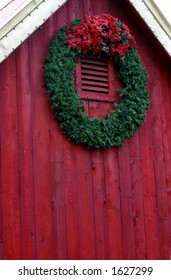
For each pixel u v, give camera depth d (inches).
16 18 232.2
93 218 255.3
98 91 268.7
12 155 238.7
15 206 235.9
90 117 262.5
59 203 247.4
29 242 237.0
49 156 248.5
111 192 262.8
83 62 266.4
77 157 256.2
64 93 250.7
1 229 231.0
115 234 259.9
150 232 271.1
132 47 276.7
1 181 234.2
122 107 268.2
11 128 240.4
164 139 287.1
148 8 278.7
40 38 256.7
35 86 250.5
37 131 247.1
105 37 267.7
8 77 243.4
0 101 239.6
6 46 229.0
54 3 245.9
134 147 275.0
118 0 284.7
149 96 285.6
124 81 274.1
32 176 242.4
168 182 283.9
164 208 279.0
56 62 251.9
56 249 243.1
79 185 254.4
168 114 291.9
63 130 254.2
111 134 261.9
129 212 266.4
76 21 266.4
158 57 294.4
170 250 275.7
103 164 263.1
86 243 251.3
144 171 276.1
